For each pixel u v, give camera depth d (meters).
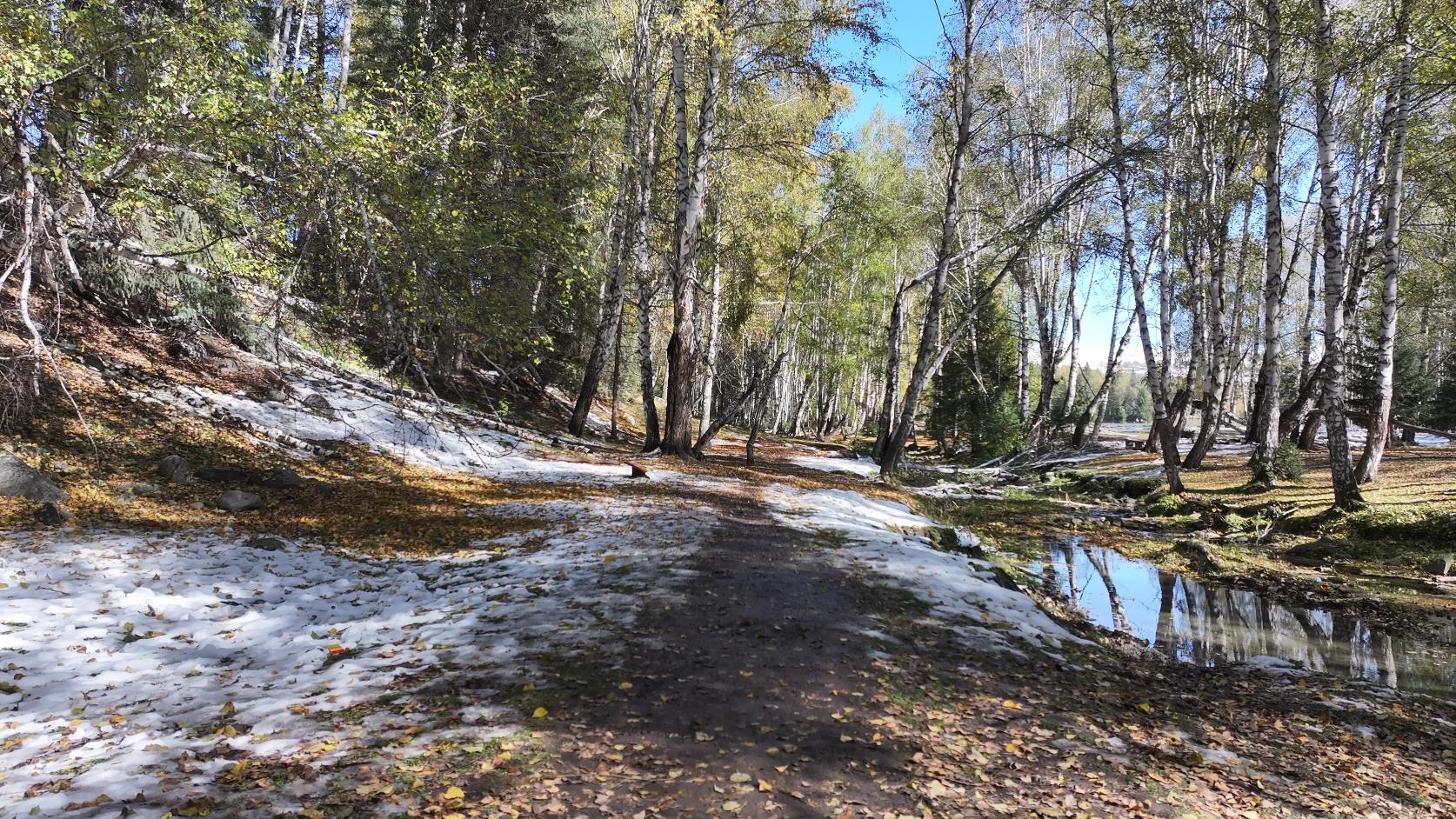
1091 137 17.84
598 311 23.88
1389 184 14.57
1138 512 16.62
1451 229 19.38
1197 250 21.25
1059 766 4.08
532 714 4.28
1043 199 24.06
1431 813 3.79
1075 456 27.47
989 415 28.09
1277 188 15.89
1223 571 10.97
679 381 19.34
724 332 29.45
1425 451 19.30
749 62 17.97
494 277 9.27
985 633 6.57
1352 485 12.76
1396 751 4.66
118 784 3.21
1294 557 11.76
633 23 20.50
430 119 8.99
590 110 18.53
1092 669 6.07
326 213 7.96
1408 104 13.17
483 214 9.15
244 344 14.95
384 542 8.99
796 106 21.75
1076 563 11.92
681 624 6.08
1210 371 20.19
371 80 10.23
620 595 6.85
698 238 18.75
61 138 7.85
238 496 9.52
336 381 16.00
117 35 7.30
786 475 18.78
